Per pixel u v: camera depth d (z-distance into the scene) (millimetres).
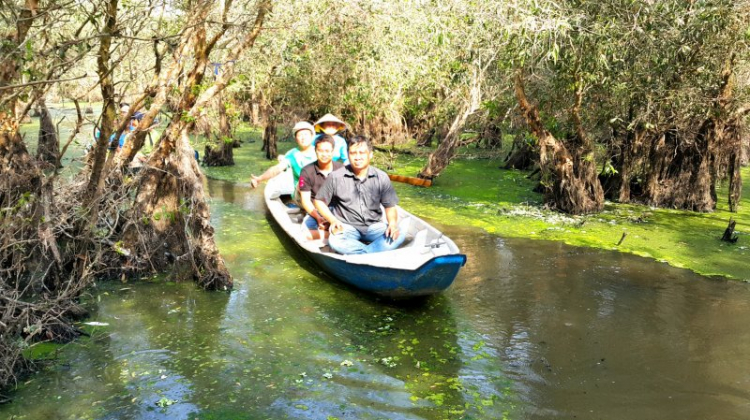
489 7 8414
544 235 8695
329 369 4754
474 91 11922
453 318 5801
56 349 4914
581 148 9922
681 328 5668
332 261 6242
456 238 8492
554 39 7863
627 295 6461
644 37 8258
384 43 11570
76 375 4539
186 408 4148
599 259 7648
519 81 9742
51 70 4531
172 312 5703
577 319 5836
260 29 6230
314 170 7012
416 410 4211
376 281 5941
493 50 9430
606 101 9961
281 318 5656
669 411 4297
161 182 6609
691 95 9125
